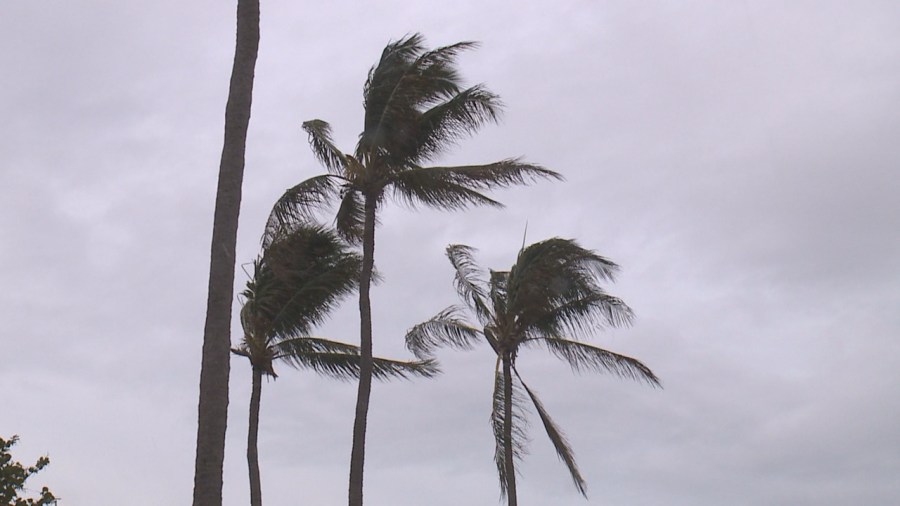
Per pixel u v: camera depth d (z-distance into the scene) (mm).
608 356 33844
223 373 16359
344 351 32344
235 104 17969
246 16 18656
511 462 32281
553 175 28719
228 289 16781
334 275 30812
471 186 28812
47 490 31172
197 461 15969
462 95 28438
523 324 33344
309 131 29281
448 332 33062
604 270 32781
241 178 17578
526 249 33719
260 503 30719
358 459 26938
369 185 28984
